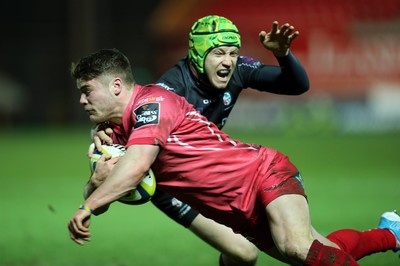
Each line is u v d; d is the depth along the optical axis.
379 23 86.00
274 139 80.81
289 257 14.98
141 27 126.88
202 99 19.27
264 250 16.41
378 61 86.06
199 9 90.00
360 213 32.28
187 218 19.58
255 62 20.02
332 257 14.73
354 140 80.12
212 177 15.47
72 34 129.50
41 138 91.75
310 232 15.14
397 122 86.31
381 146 71.69
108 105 15.42
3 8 137.62
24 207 36.03
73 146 77.31
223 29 18.27
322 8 86.75
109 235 27.78
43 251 24.53
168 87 19.05
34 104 131.38
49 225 30.41
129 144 14.84
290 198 15.24
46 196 40.34
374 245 17.19
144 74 116.19
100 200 14.43
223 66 18.44
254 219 15.71
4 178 50.22
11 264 22.31
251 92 87.81
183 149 15.34
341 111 87.19
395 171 50.31
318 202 36.12
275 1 86.94
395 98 86.12
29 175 51.91
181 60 19.67
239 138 81.38
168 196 19.67
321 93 87.25
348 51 86.75
